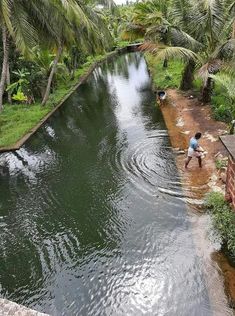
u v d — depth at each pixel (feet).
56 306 25.57
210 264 27.58
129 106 73.51
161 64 107.14
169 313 24.13
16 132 58.23
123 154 48.37
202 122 54.44
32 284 27.81
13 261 30.50
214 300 24.57
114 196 38.34
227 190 31.99
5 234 34.24
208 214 33.06
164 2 81.51
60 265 29.45
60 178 43.98
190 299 24.91
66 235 33.09
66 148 53.26
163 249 29.78
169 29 58.65
